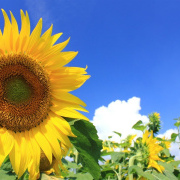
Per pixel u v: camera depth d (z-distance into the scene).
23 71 0.34
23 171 0.31
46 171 0.39
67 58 0.34
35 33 0.32
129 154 0.63
